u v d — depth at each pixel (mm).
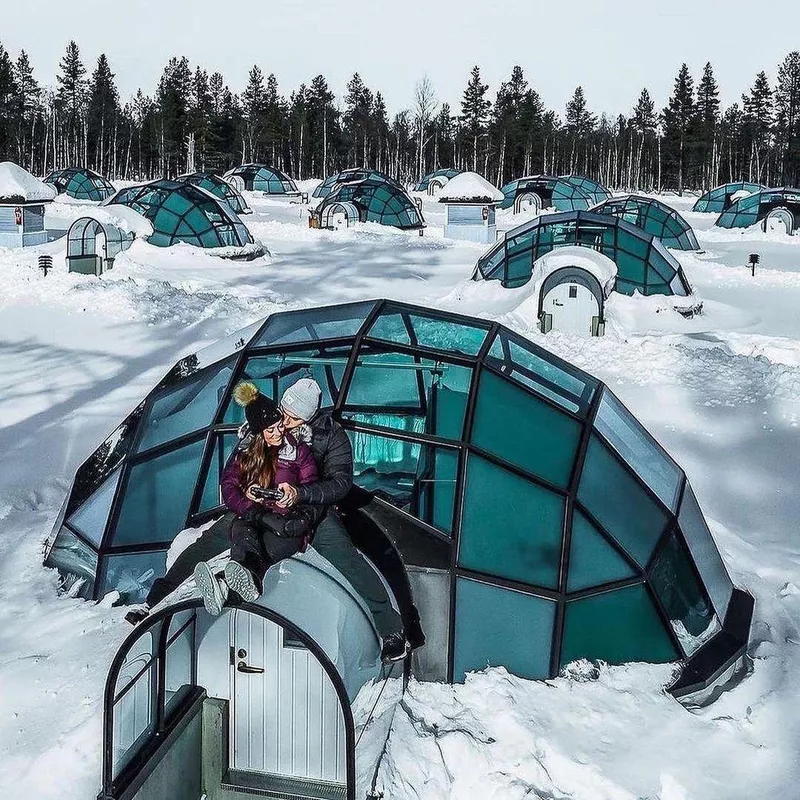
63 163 104125
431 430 7605
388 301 8461
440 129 116062
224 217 35031
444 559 6590
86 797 5270
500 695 6344
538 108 108875
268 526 5203
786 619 8125
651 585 7016
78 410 14148
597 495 7191
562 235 26203
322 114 109000
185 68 112500
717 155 104500
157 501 7605
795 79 106875
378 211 48344
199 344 18672
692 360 17516
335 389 8102
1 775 5445
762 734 6285
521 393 7531
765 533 10336
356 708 5461
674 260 26453
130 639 4926
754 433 13922
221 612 5129
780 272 34469
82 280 23984
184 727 5461
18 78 107438
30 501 10547
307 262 34875
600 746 6008
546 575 6746
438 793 5578
